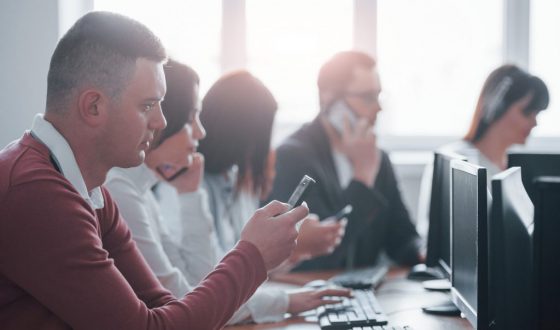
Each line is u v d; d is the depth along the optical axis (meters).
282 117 3.46
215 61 3.38
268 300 1.67
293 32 3.43
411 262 2.45
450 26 3.62
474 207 1.40
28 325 1.03
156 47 1.13
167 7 3.27
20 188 0.99
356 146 2.57
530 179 1.94
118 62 1.08
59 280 0.99
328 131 2.60
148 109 1.13
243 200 2.16
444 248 1.92
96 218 1.16
